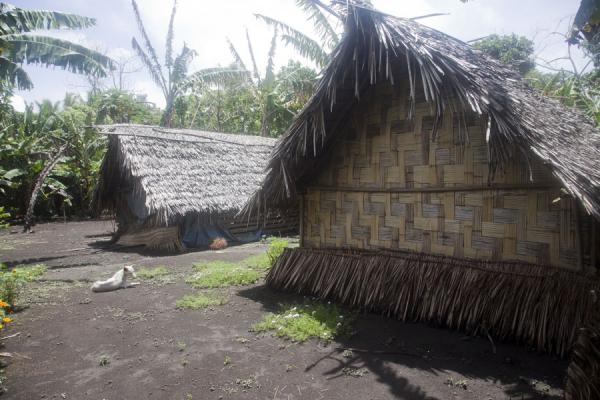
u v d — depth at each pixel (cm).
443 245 483
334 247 588
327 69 487
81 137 1889
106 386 337
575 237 387
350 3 449
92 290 630
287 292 593
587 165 425
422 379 335
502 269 425
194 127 3020
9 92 1922
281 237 1251
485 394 309
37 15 1234
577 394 230
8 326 480
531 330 382
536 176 410
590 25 486
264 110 2228
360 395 314
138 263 870
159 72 2156
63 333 456
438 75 407
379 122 541
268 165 566
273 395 318
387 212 536
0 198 1719
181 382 341
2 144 1692
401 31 448
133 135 1113
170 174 1080
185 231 1082
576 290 371
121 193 1216
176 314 511
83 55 1377
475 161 455
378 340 416
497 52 1540
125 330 461
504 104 398
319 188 609
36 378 353
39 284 682
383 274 504
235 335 438
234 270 723
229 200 1126
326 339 417
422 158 500
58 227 1559
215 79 2041
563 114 652
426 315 459
